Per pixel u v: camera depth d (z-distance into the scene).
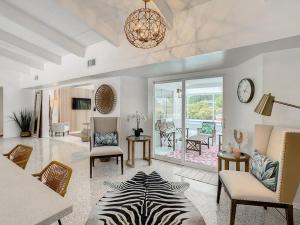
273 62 2.64
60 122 9.35
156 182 3.42
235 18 2.45
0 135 8.28
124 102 4.77
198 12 2.77
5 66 6.55
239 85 3.37
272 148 2.30
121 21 3.56
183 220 2.28
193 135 5.31
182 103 4.45
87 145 6.54
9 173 1.59
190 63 3.32
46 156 5.07
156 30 2.38
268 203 1.94
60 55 5.39
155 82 4.93
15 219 0.95
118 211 2.46
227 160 2.83
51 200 1.14
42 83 6.48
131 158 4.71
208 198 2.84
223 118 3.86
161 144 5.17
